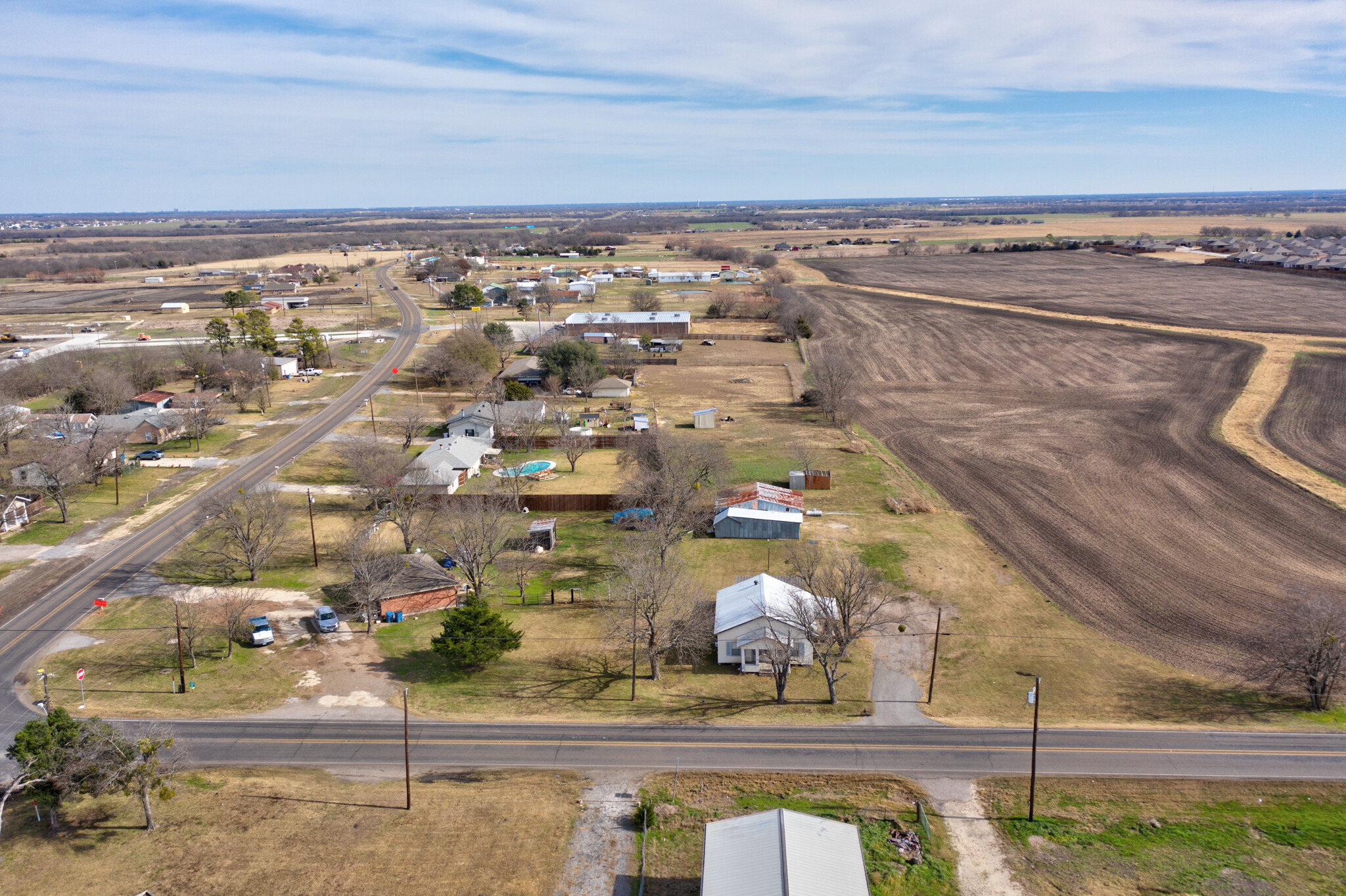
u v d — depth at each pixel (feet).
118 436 317.42
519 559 234.17
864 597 174.70
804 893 102.78
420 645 189.47
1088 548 235.40
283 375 469.98
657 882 116.88
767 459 318.65
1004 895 114.52
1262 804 131.34
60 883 115.44
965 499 275.59
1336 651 157.48
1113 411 375.45
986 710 160.66
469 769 143.64
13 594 210.59
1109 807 131.64
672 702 166.40
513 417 353.72
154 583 218.18
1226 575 216.54
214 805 133.28
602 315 596.29
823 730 154.61
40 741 122.83
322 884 115.85
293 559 234.99
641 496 255.09
